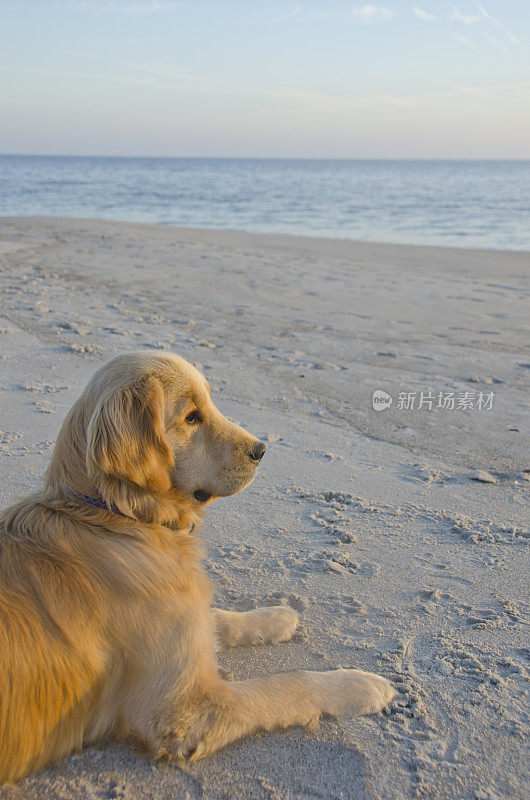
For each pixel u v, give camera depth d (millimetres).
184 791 2336
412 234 27562
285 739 2580
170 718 2443
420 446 5777
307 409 6535
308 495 4770
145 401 2584
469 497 4816
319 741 2576
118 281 12711
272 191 63188
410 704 2789
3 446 5164
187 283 12836
